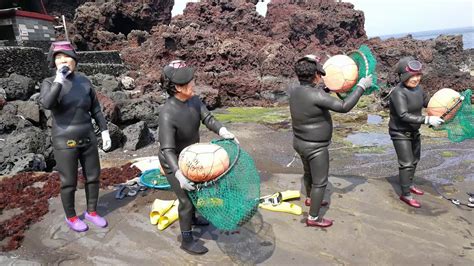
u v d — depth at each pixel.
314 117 4.82
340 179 7.04
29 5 21.22
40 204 6.11
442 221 5.43
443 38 28.02
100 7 24.45
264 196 6.25
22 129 9.83
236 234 5.13
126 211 5.89
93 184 5.37
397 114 5.59
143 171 7.66
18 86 11.26
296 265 4.46
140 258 4.71
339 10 25.80
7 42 16.19
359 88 4.69
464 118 5.47
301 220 5.47
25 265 4.62
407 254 4.64
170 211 5.58
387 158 8.97
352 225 5.31
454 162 8.42
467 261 4.48
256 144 10.59
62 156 4.95
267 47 19.67
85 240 5.13
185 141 4.59
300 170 8.29
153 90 17.22
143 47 21.28
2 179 7.17
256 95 18.45
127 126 11.91
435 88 17.77
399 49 23.11
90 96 5.21
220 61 19.09
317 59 4.88
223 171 3.89
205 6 24.03
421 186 6.89
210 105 17.06
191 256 4.70
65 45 4.80
